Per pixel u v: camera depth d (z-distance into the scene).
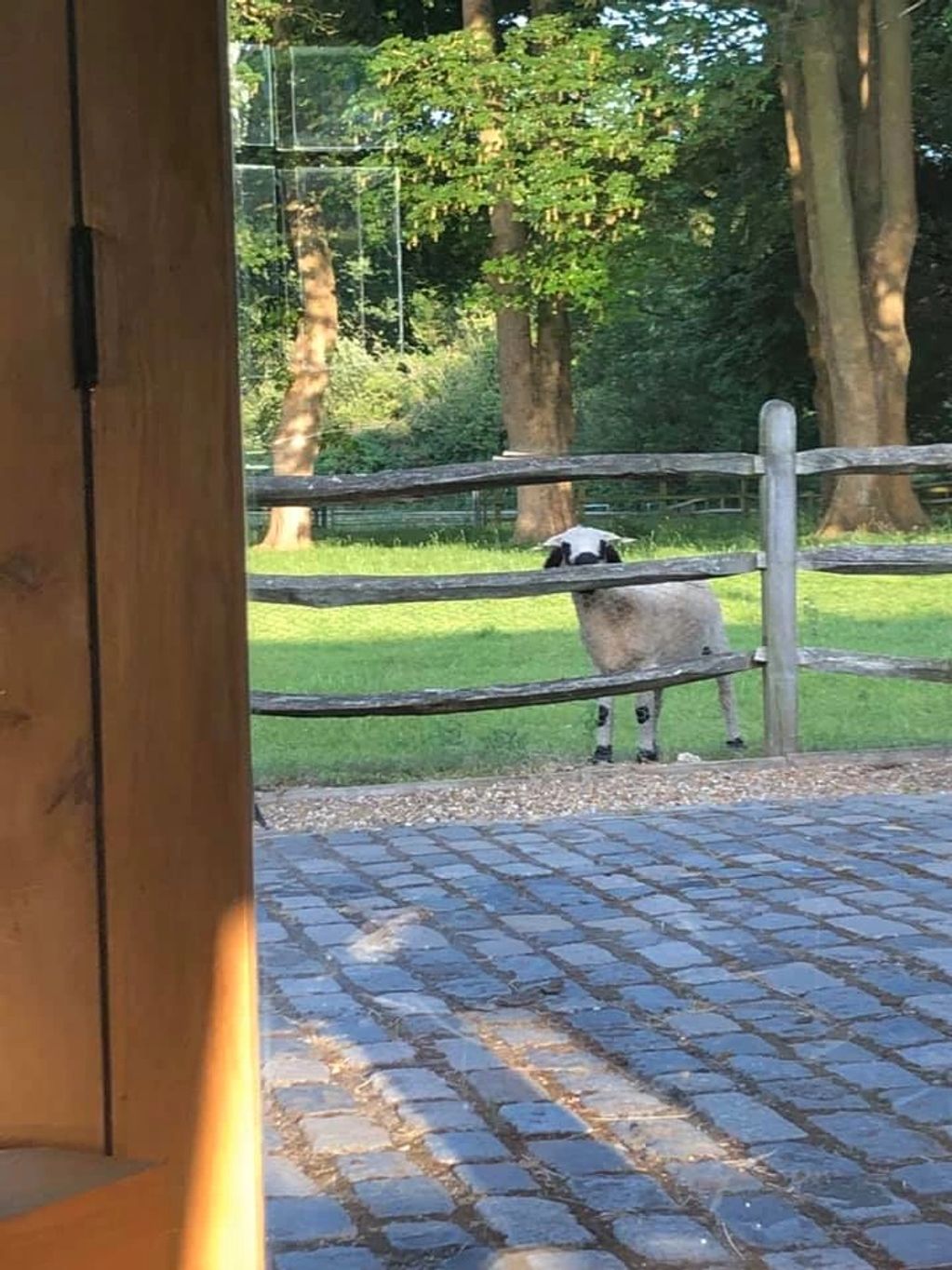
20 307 1.23
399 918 4.08
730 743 6.77
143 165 1.23
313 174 10.65
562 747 6.76
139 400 1.25
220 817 1.30
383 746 6.72
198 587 1.28
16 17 1.20
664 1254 2.28
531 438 21.33
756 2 18.66
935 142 24.02
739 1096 2.87
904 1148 2.64
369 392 17.55
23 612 1.25
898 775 5.91
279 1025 3.28
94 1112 1.29
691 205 23.09
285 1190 2.51
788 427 6.07
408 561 13.77
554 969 3.63
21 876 1.26
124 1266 1.28
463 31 18.58
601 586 6.00
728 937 3.85
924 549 6.20
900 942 3.76
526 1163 2.60
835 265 18.67
